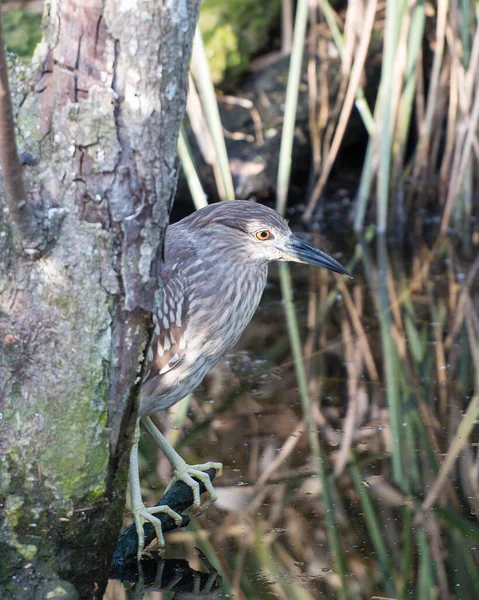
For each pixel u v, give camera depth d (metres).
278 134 14.33
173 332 6.82
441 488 7.28
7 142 4.36
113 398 5.23
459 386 9.27
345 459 7.77
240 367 9.80
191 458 7.77
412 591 5.88
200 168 13.53
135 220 5.02
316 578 6.02
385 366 9.80
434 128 14.35
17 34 13.20
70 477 5.23
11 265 5.06
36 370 5.16
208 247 7.18
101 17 4.70
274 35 15.60
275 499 7.09
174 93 4.97
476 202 14.47
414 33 12.95
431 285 12.18
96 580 5.55
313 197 14.20
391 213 14.07
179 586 5.98
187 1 4.83
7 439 5.21
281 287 12.27
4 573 5.32
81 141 4.88
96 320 5.11
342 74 14.25
